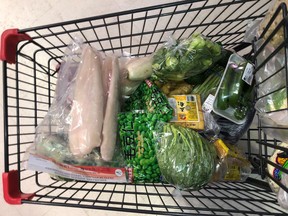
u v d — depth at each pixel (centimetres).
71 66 75
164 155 63
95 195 94
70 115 67
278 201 59
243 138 87
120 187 92
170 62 67
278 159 63
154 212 57
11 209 100
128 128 66
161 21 96
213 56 68
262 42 65
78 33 99
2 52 63
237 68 69
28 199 61
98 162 67
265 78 64
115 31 99
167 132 64
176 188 66
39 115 100
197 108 71
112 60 71
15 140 99
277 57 61
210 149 66
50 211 99
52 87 98
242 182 77
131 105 74
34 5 102
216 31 94
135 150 66
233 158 74
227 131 75
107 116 66
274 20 57
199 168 62
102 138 65
